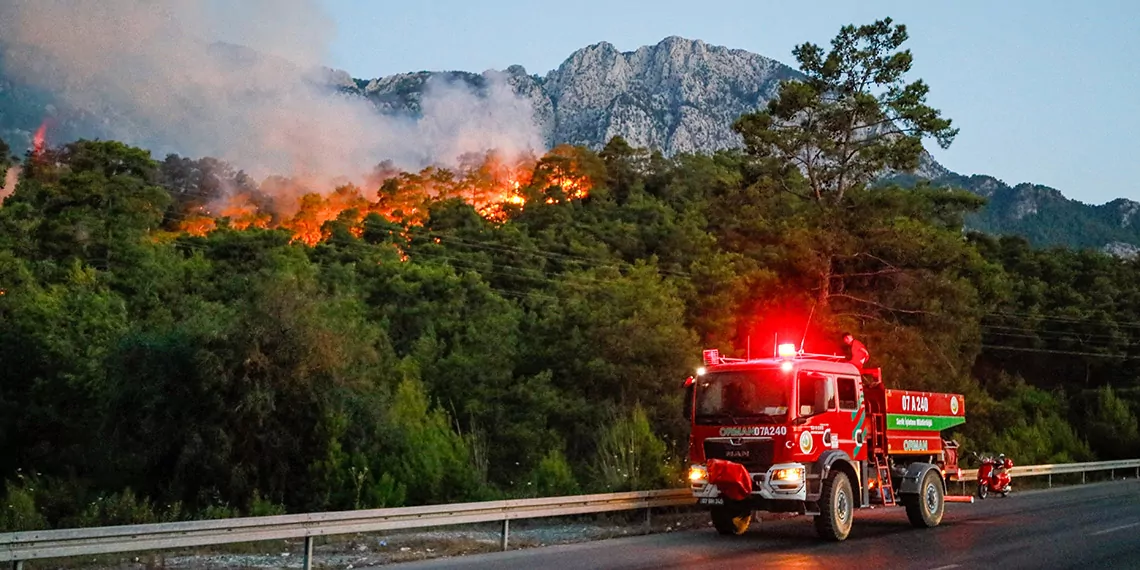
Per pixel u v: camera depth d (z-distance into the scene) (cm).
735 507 1702
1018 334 6788
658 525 1994
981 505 2516
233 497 2250
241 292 3014
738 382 1692
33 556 1103
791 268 4219
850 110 4381
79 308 3709
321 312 2575
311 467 2289
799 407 1636
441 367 3691
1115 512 2216
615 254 7819
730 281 4441
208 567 1380
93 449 2462
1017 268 7956
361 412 2420
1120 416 4922
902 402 1909
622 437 2350
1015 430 4312
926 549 1538
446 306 5472
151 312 3944
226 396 2317
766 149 4488
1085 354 6762
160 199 7100
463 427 3362
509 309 5350
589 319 3681
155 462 2292
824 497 1644
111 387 2359
